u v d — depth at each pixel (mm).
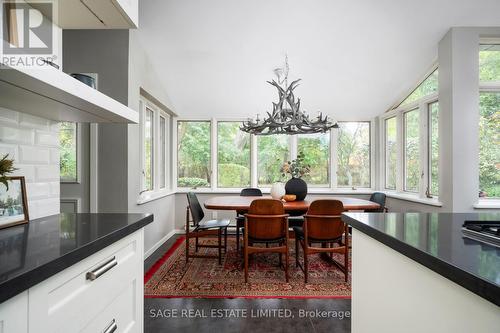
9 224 964
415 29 3033
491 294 487
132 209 2975
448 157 3045
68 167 2885
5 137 1034
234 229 4676
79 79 1009
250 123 2887
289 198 3221
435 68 3584
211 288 2426
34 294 568
